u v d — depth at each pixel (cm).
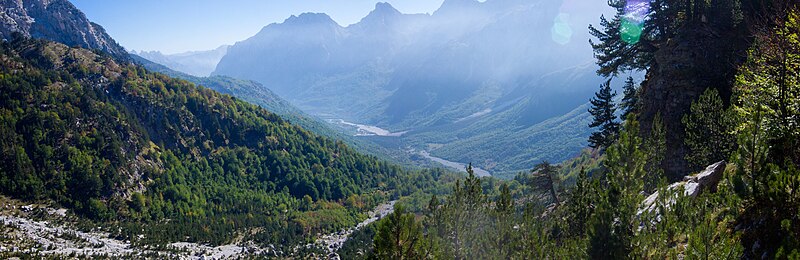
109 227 14112
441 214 3584
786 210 1491
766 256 1457
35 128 15375
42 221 13125
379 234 2456
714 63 4119
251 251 14400
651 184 3039
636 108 4894
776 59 2577
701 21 4403
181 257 12700
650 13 4881
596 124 5100
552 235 3600
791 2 2944
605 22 5059
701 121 3219
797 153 1820
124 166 16238
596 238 1920
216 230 15912
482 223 3628
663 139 3192
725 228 1681
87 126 16588
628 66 5253
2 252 9781
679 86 4206
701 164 3203
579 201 3306
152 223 15325
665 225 1895
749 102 2605
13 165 14388
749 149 1773
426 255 2595
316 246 15525
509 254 3022
